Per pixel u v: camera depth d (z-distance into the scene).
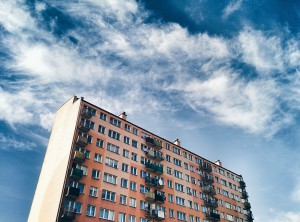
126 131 55.91
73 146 44.78
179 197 57.25
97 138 49.34
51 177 45.16
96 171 45.50
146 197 49.78
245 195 75.50
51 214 38.56
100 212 41.84
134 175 51.31
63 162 44.00
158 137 62.50
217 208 64.94
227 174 76.38
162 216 49.88
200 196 62.53
